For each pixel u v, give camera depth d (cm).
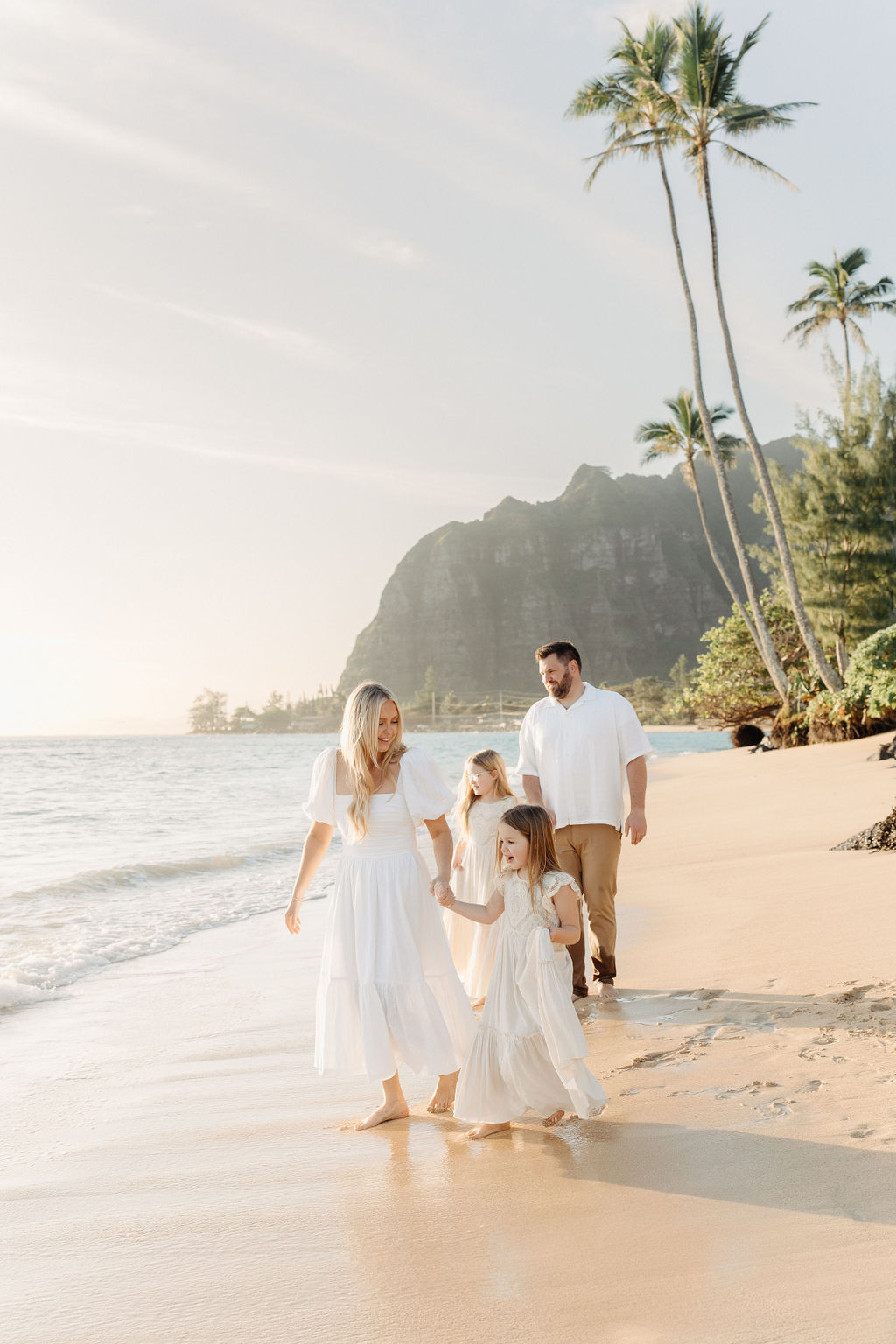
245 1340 214
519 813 369
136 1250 266
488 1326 213
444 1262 247
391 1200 293
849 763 2048
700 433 4300
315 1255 256
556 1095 351
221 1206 296
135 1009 568
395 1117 377
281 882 1086
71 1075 445
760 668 3947
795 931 632
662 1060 408
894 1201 258
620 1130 335
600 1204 276
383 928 374
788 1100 344
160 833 1684
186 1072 449
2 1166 339
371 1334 213
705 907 763
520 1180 302
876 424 3212
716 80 2841
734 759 3039
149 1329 221
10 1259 264
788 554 3019
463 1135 355
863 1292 214
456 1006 386
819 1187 272
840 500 3200
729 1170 291
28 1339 219
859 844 949
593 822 554
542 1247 252
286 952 728
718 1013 468
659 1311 214
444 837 393
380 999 366
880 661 2592
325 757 397
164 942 773
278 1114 390
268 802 2509
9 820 1969
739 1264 233
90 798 2666
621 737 561
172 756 7706
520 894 365
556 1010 342
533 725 581
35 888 1022
